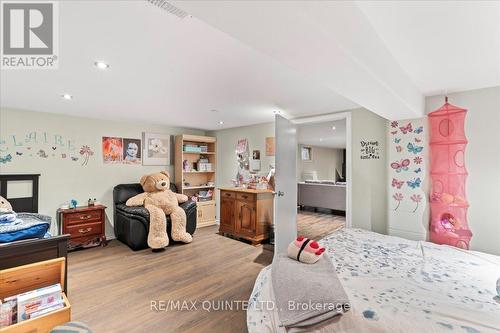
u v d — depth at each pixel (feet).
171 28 4.53
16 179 10.66
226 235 14.14
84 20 4.28
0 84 7.61
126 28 4.53
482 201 7.28
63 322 4.97
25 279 5.16
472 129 7.49
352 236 8.09
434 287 4.66
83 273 8.92
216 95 8.74
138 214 11.62
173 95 8.73
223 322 6.15
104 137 13.41
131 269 9.30
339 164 33.55
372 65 4.50
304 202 23.04
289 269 5.03
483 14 4.02
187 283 8.20
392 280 4.92
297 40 3.39
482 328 3.47
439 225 7.92
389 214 8.99
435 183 8.04
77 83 7.48
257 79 7.14
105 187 13.43
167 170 16.03
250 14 2.81
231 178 16.22
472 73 6.43
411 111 7.41
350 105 9.92
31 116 11.18
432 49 5.27
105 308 6.70
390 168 8.97
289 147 10.93
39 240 5.51
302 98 9.00
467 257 6.25
